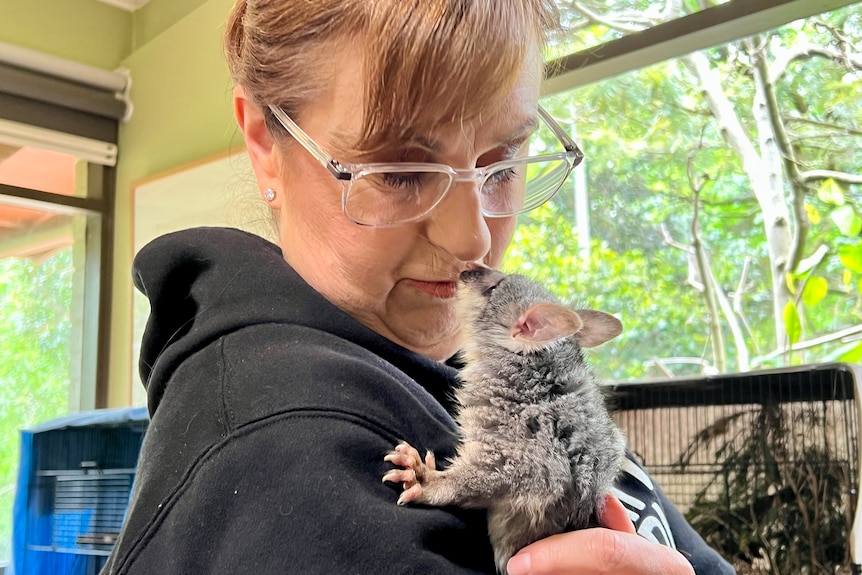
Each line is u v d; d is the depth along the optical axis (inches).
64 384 49.3
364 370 11.7
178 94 46.1
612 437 14.6
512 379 14.3
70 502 31.5
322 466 10.3
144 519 10.9
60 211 49.5
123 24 52.1
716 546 20.3
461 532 11.2
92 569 30.0
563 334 14.2
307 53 12.9
